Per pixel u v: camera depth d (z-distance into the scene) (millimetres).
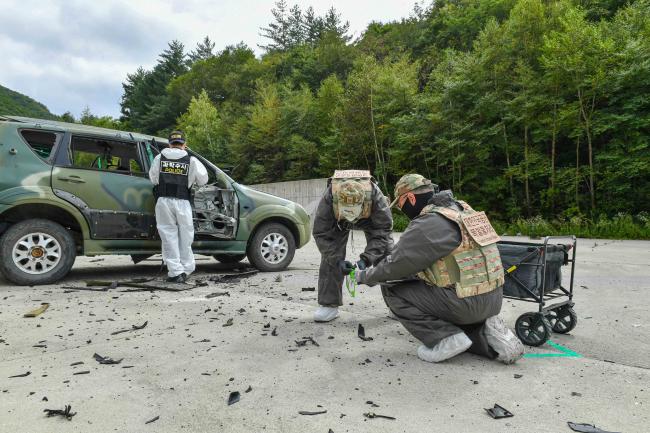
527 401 2062
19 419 1882
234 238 6020
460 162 16781
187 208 5172
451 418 1893
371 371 2457
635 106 13289
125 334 3166
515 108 15242
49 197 4816
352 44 41969
